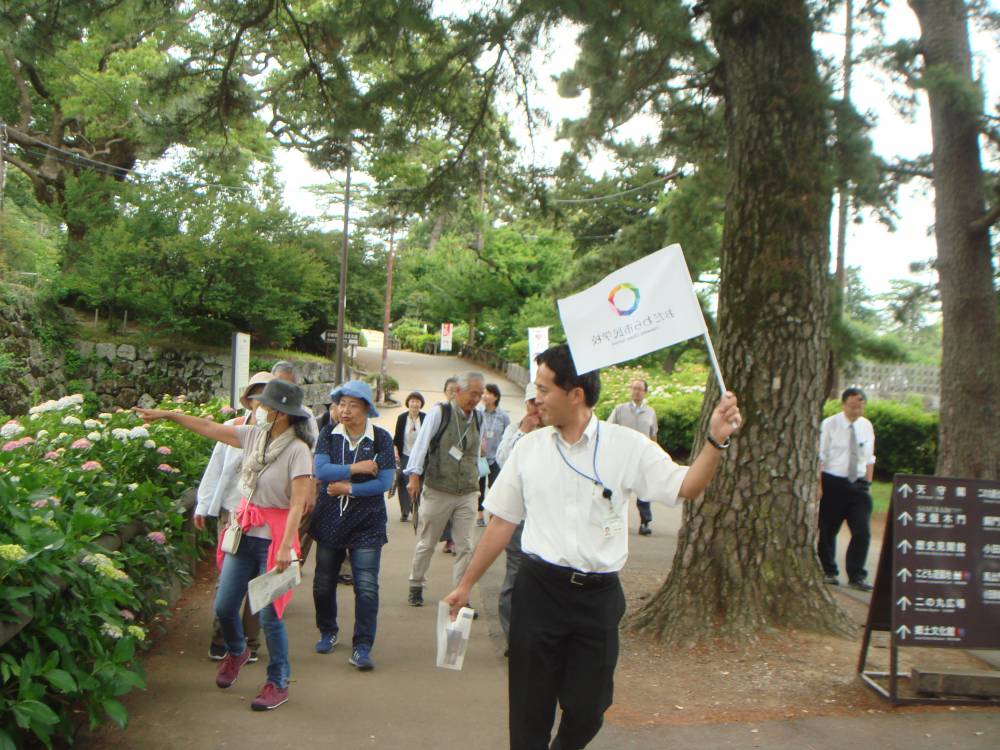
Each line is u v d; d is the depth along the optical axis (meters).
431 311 55.03
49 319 28.52
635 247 16.55
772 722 4.53
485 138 10.19
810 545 6.11
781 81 6.11
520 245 46.91
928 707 4.79
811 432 6.11
